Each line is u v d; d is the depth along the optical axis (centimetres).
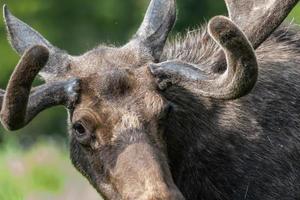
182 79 2522
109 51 2609
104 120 2491
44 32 9581
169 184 2417
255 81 2444
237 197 2725
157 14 2692
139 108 2494
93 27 9600
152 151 2447
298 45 2886
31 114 2534
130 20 9362
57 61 2620
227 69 2458
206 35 2842
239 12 2691
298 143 2767
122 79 2519
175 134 2658
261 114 2755
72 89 2538
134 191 2406
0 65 9006
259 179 2725
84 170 2597
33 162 4209
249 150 2727
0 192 3155
